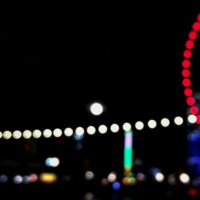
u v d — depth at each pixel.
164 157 10.23
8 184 9.33
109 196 9.08
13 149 11.18
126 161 8.95
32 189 9.27
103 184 9.32
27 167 10.38
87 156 10.57
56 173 10.30
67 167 10.49
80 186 9.40
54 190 9.33
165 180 8.92
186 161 9.88
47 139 11.11
